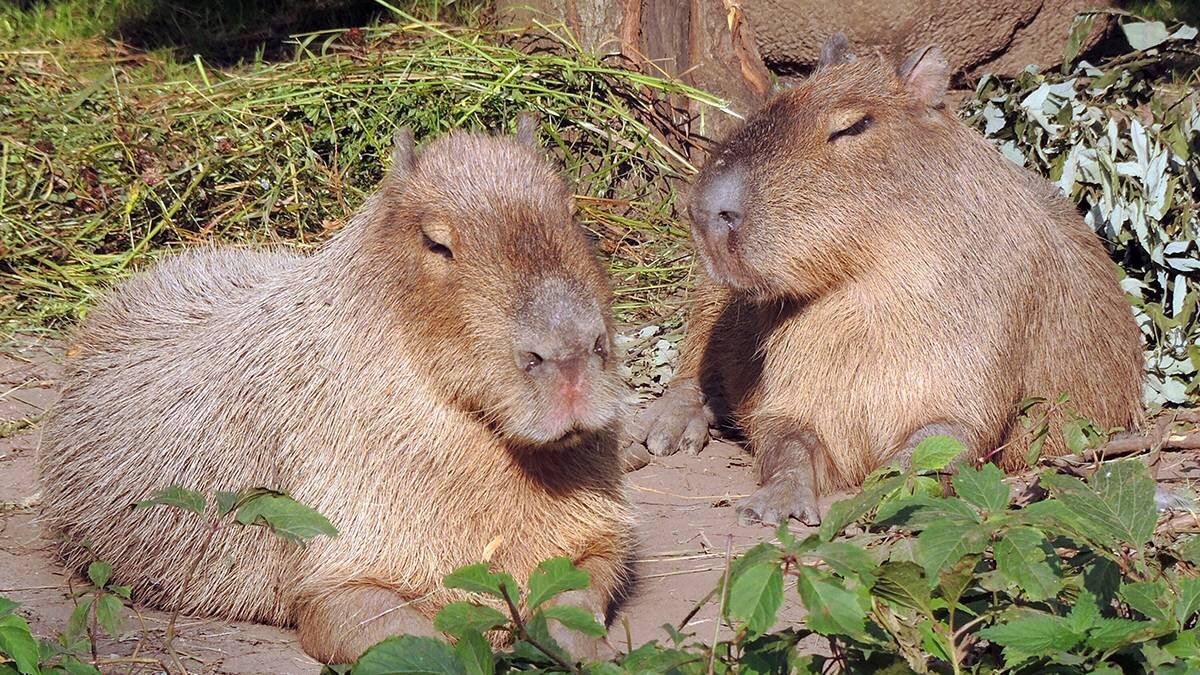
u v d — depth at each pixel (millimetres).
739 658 4523
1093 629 4320
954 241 7949
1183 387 9383
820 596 4066
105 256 11180
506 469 5922
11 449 8461
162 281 7645
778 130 7836
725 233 7730
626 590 6590
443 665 4105
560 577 4570
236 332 6680
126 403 6980
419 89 12211
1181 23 11289
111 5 16469
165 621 6406
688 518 7641
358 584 5875
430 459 5879
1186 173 9922
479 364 5555
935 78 8094
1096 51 14133
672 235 11773
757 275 7789
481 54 12578
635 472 8578
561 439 5582
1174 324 9500
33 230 11266
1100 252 9078
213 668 5723
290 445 6156
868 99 7910
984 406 7949
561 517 6125
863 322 8000
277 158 11914
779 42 13297
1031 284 8211
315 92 12227
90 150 11797
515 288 5484
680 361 9820
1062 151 10406
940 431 7805
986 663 4770
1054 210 8906
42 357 10047
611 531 6316
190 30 15859
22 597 6477
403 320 5875
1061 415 8445
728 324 9281
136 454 6789
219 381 6578
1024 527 4457
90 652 5781
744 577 4062
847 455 8156
